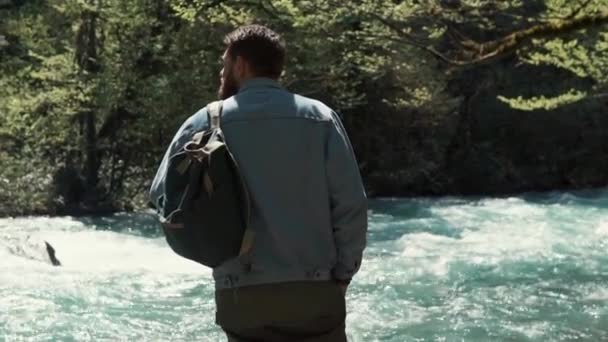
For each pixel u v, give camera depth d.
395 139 28.48
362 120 28.06
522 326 9.57
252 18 11.52
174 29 22.64
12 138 23.70
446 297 11.00
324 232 2.91
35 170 22.80
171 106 22.12
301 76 21.52
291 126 2.91
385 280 12.07
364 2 9.31
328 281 2.93
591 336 9.17
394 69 23.55
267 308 2.88
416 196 28.02
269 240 2.86
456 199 26.56
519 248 15.27
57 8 22.64
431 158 28.81
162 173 2.94
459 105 28.72
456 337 9.09
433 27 11.21
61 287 11.15
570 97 11.84
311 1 9.62
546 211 22.27
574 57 9.97
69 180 21.98
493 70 29.34
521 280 12.20
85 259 13.72
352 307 10.38
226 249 2.81
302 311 2.89
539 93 29.38
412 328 9.44
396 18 9.50
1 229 17.48
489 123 29.67
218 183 2.77
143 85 22.33
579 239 16.42
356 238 2.94
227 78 3.10
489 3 10.06
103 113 23.36
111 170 23.98
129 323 9.54
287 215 2.86
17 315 9.66
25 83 23.41
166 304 10.48
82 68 23.30
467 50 8.38
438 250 15.16
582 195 27.62
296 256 2.88
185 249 2.84
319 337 2.96
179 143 2.93
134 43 22.89
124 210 21.97
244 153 2.87
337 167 2.91
